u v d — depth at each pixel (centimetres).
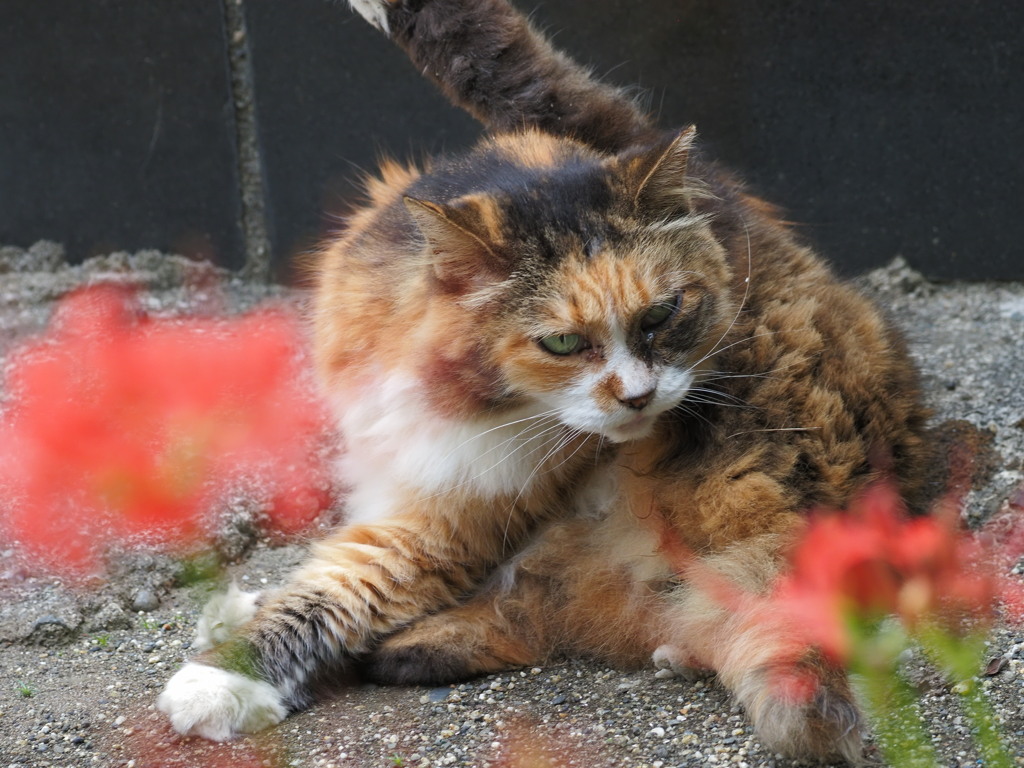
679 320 378
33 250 746
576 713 356
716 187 446
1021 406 557
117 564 452
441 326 376
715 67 702
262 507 491
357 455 441
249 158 739
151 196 745
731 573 358
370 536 407
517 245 365
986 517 454
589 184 379
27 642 415
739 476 376
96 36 716
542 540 412
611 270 362
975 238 721
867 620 331
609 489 411
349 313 420
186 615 440
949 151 706
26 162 739
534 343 366
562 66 510
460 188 407
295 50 717
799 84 702
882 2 679
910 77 694
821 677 317
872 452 390
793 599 327
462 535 409
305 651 382
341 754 340
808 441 378
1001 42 679
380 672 390
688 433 396
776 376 390
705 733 337
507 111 501
